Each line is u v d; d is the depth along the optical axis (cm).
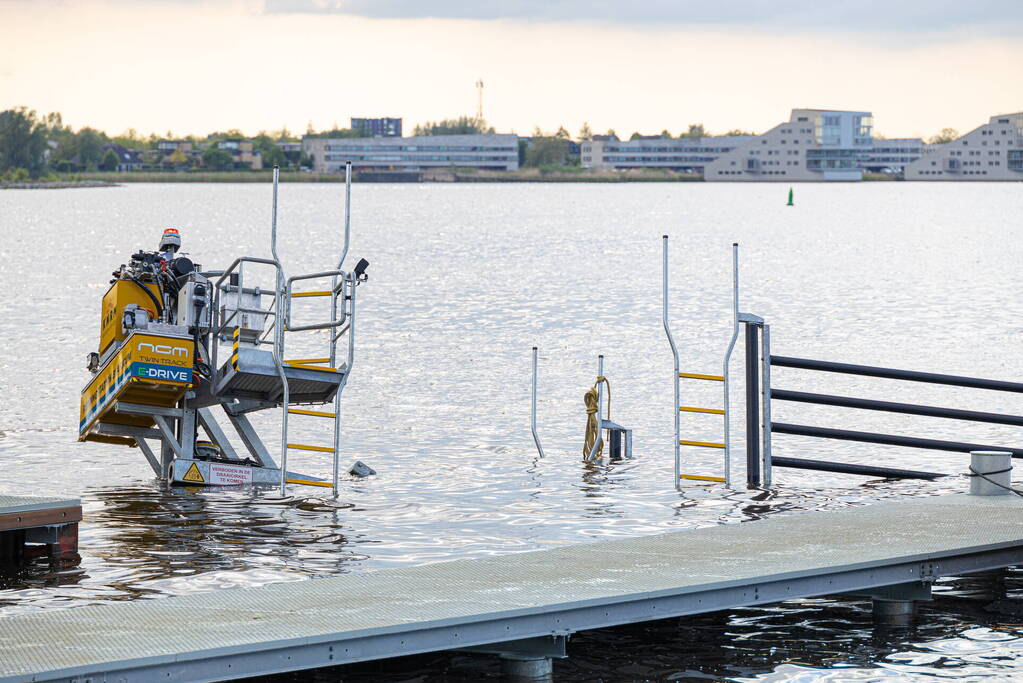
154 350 1959
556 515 1806
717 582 1250
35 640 1066
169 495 1950
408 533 1684
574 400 2914
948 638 1277
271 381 2028
